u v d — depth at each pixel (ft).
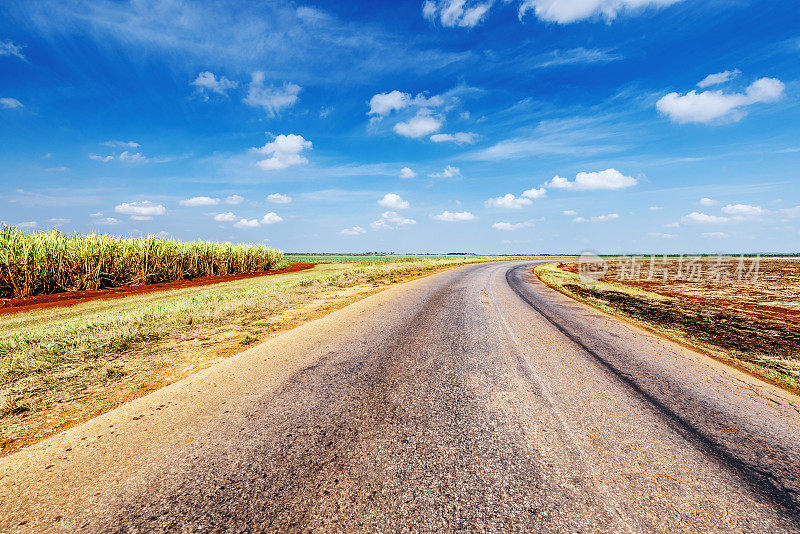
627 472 7.70
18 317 27.84
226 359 15.56
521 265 130.31
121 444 8.70
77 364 14.82
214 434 9.16
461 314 27.04
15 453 8.38
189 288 47.50
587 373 14.37
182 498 6.76
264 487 7.06
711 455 8.47
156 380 13.12
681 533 5.98
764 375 14.56
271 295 35.12
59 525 6.13
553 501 6.70
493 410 10.73
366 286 46.78
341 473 7.50
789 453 8.64
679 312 30.83
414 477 7.39
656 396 12.10
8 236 38.17
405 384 12.78
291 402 11.18
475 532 5.90
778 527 6.15
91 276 43.93
